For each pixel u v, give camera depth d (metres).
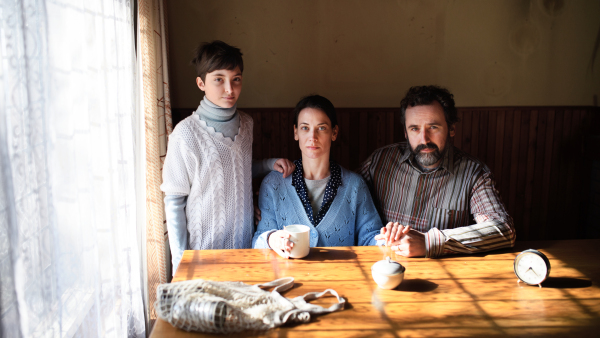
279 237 1.49
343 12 2.78
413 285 1.28
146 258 2.10
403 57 2.85
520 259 1.30
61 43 1.20
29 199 1.06
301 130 1.76
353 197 1.82
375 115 2.86
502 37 2.87
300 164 1.87
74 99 1.32
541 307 1.15
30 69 1.04
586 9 2.88
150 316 2.22
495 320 1.08
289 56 2.80
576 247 1.60
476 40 2.86
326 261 1.47
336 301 1.18
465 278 1.33
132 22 1.90
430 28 2.83
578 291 1.24
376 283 1.29
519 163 3.00
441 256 1.52
